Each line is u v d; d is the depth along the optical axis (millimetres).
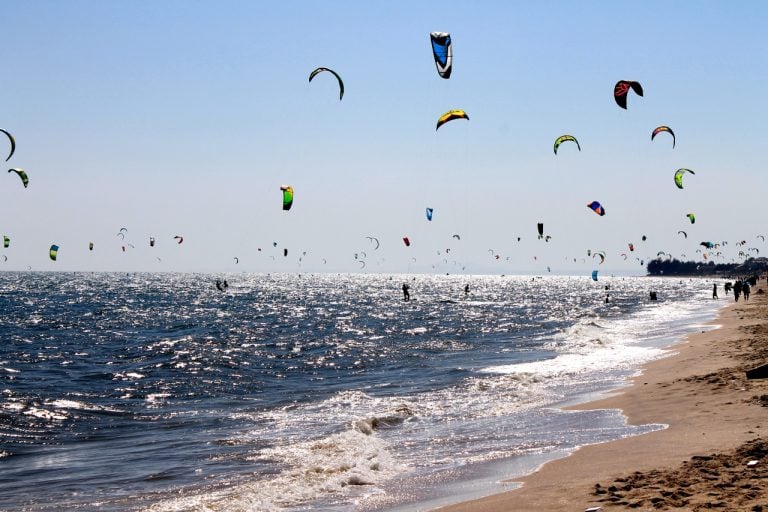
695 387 16609
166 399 21547
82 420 18031
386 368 28500
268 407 19484
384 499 9891
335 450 13180
